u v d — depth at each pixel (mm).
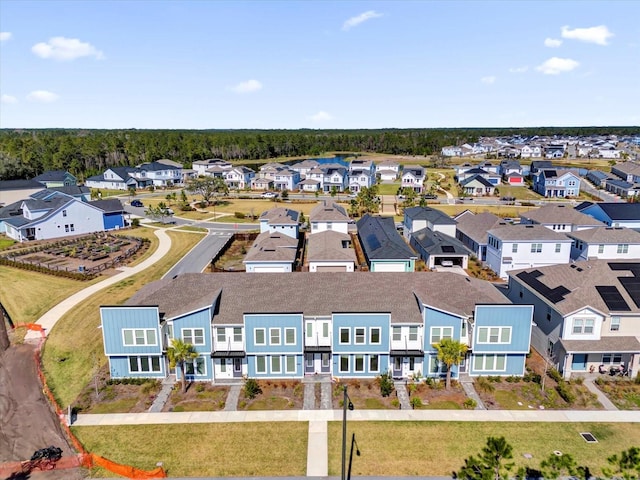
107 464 24781
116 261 63594
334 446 26250
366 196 99312
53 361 36406
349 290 35750
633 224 65812
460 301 34750
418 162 194375
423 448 26000
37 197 93625
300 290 35750
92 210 83125
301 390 32156
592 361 34406
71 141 179500
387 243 56938
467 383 33094
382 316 32594
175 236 79375
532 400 30922
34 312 45688
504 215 92938
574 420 28703
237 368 33906
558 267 40406
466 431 27531
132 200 114750
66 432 27828
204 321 32688
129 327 32719
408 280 36844
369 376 33875
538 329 38062
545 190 117062
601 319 33406
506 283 52812
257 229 84625
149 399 31281
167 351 31594
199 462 25016
